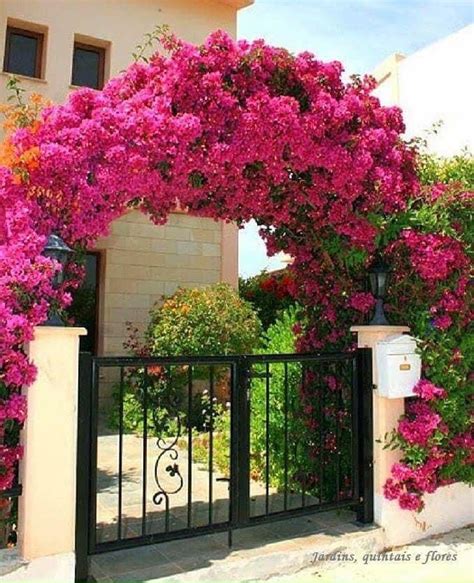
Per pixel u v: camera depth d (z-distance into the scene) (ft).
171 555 12.18
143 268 32.50
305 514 13.42
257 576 12.00
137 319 32.19
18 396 10.03
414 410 14.02
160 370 23.97
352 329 14.49
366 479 14.10
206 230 34.12
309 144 11.91
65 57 30.27
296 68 12.22
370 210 13.23
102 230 11.31
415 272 13.85
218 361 12.59
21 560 9.96
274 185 12.72
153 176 11.25
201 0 34.65
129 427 27.12
